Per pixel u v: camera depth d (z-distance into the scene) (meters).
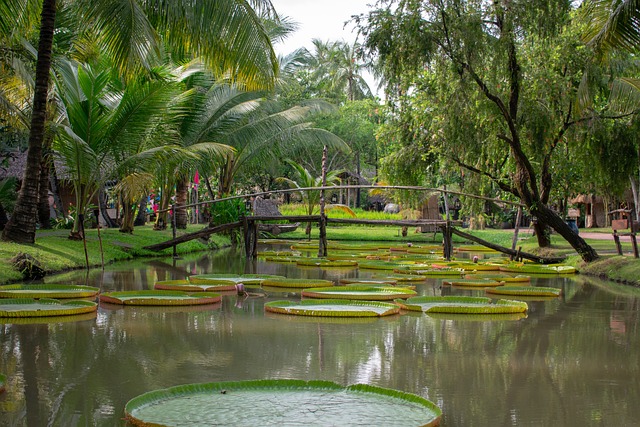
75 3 13.72
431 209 35.09
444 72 16.09
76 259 15.43
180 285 11.93
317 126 44.81
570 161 20.41
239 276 13.98
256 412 4.74
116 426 4.69
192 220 37.28
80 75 15.85
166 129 19.50
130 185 15.84
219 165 26.64
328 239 33.44
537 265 18.12
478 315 9.92
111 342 7.46
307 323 8.92
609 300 11.87
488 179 19.97
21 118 16.36
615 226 17.11
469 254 25.02
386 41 15.73
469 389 5.89
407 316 9.70
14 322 8.59
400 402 5.05
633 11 10.45
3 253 13.09
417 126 19.23
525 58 16.73
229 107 24.55
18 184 25.94
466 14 15.40
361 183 49.34
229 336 7.93
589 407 5.40
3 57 14.19
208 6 12.77
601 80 16.75
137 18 12.44
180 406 4.88
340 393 5.26
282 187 44.47
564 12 15.56
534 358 7.11
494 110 16.25
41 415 4.94
